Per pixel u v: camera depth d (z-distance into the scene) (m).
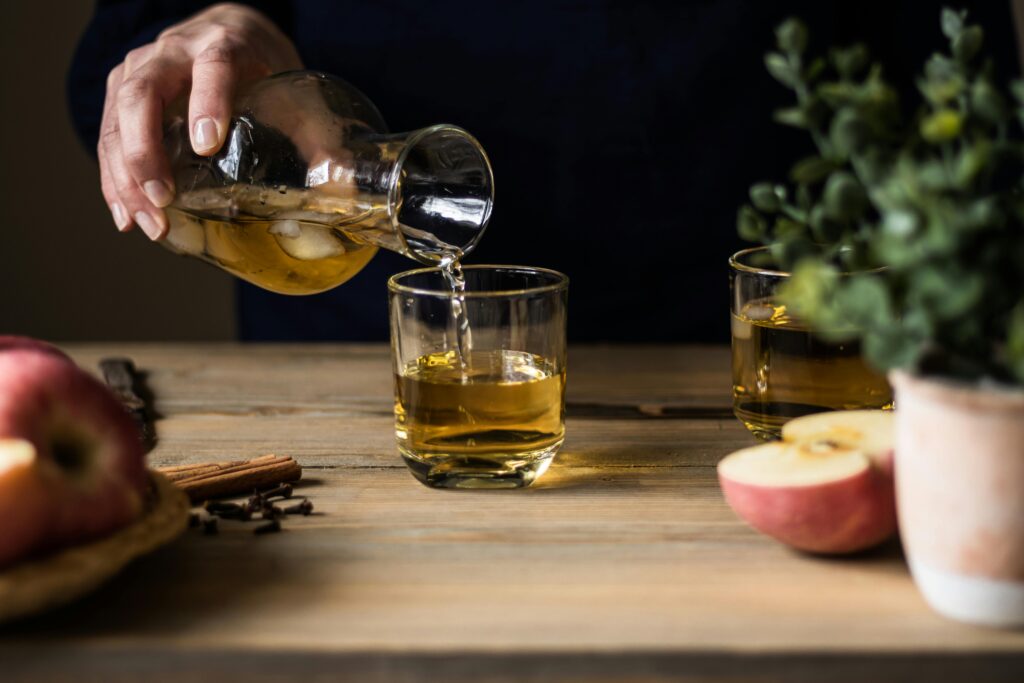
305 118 0.92
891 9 1.27
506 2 1.22
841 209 0.75
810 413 0.90
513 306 0.89
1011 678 0.75
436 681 0.76
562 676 0.76
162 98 0.94
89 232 1.82
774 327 0.90
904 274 0.76
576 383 1.07
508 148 1.25
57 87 1.75
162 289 1.85
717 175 1.25
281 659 0.76
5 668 0.76
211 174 0.92
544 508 0.89
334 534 0.86
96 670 0.76
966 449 0.75
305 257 0.94
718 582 0.81
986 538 0.75
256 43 1.04
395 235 0.91
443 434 0.89
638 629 0.77
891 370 0.77
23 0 1.72
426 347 0.89
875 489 0.81
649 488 0.91
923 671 0.76
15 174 1.78
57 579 0.76
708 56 1.22
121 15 1.25
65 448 0.79
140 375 1.09
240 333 1.37
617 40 1.22
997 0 1.23
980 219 0.73
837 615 0.78
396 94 1.25
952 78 0.77
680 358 1.12
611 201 1.26
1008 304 0.75
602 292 1.28
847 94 0.76
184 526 0.82
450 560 0.83
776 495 0.81
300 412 1.02
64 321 1.85
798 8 1.23
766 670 0.76
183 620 0.78
